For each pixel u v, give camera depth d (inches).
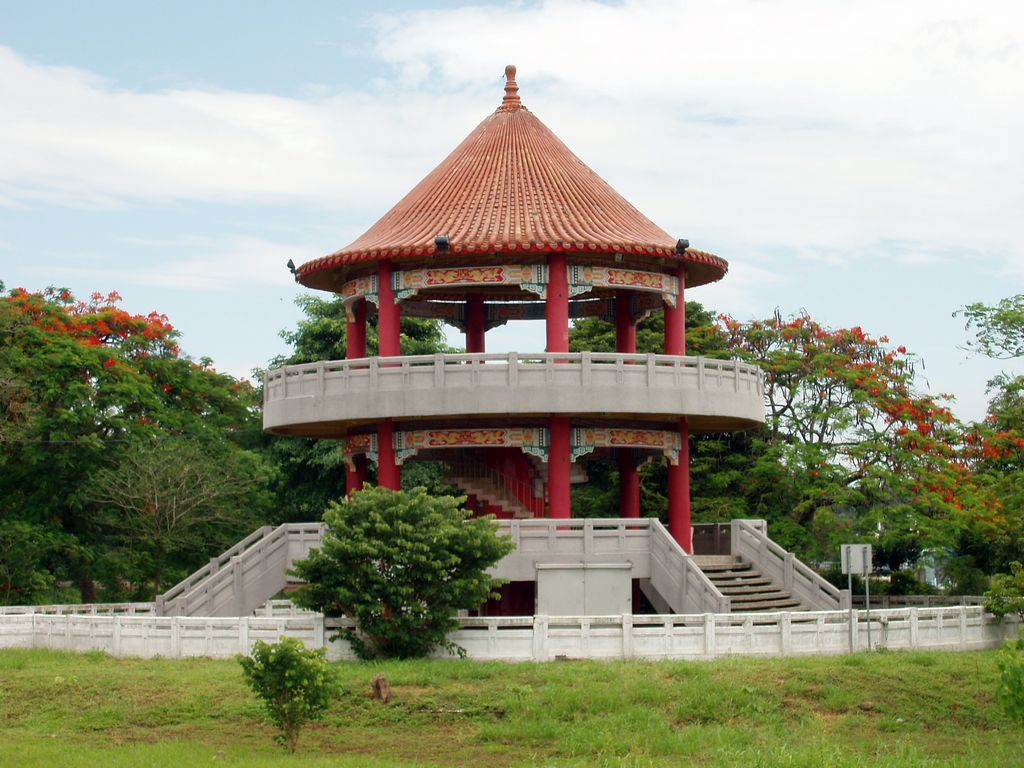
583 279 1795.0
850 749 1143.6
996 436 2283.5
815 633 1459.2
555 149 2030.0
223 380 2972.4
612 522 1728.6
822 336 2423.7
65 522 2556.6
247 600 1820.9
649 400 1740.9
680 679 1301.7
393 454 1829.5
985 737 1210.0
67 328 2608.3
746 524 1846.7
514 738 1171.3
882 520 2148.1
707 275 1996.8
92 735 1205.1
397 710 1241.4
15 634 1636.3
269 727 1223.5
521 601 1897.1
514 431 1792.6
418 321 2780.5
